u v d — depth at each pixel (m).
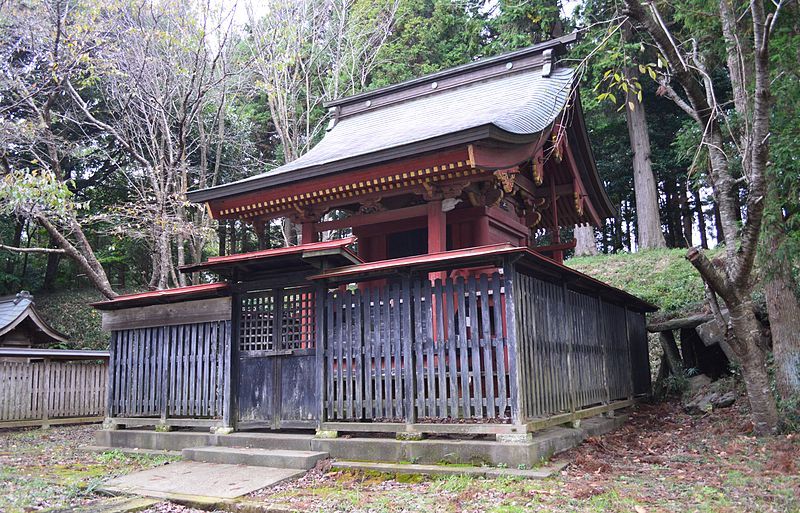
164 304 8.96
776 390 8.35
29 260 27.88
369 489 5.89
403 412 6.90
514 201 12.01
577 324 8.50
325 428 7.36
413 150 8.62
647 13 7.27
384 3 22.95
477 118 10.79
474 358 6.57
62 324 23.17
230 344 8.26
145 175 20.12
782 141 7.88
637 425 9.37
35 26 14.46
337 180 9.67
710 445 7.37
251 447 7.63
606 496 5.10
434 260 6.68
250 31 21.91
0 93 15.70
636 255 19.72
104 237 26.80
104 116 21.91
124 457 8.23
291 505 5.35
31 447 9.50
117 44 16.78
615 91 22.25
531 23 21.59
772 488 5.21
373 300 7.32
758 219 6.88
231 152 24.66
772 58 8.09
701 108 7.70
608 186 27.19
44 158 19.45
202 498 5.76
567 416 7.50
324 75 23.75
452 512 4.85
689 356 11.95
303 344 7.84
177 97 19.80
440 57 25.48
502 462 6.14
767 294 8.57
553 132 10.44
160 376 8.91
